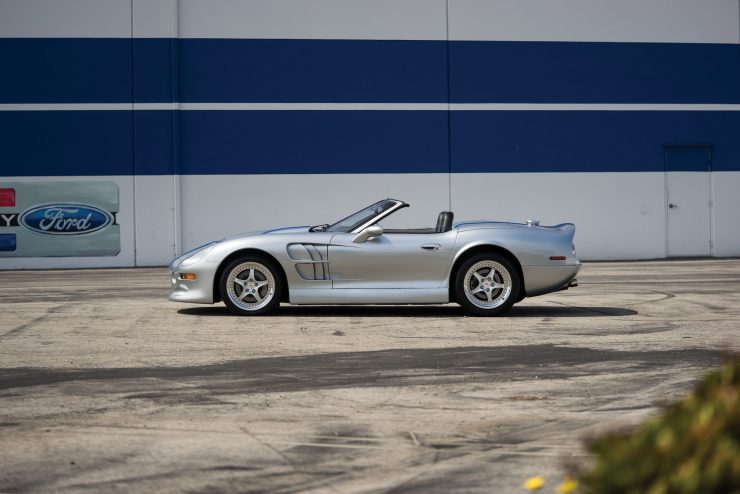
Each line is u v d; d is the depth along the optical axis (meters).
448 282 11.17
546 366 7.85
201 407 6.27
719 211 24.89
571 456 5.02
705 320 11.06
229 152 23.06
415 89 23.62
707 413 2.30
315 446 5.27
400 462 4.94
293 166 23.28
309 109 23.30
